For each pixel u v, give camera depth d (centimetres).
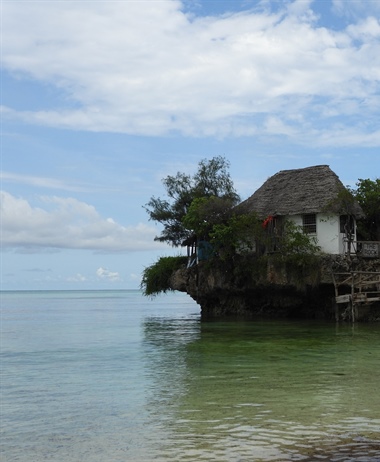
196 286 4341
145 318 5222
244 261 3931
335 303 3700
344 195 3747
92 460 969
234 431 1105
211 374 1780
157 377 1752
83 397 1482
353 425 1131
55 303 11681
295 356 2145
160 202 4962
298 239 3712
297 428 1115
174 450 1000
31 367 2055
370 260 3675
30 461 972
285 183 4272
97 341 2986
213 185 4850
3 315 6203
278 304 4091
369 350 2289
